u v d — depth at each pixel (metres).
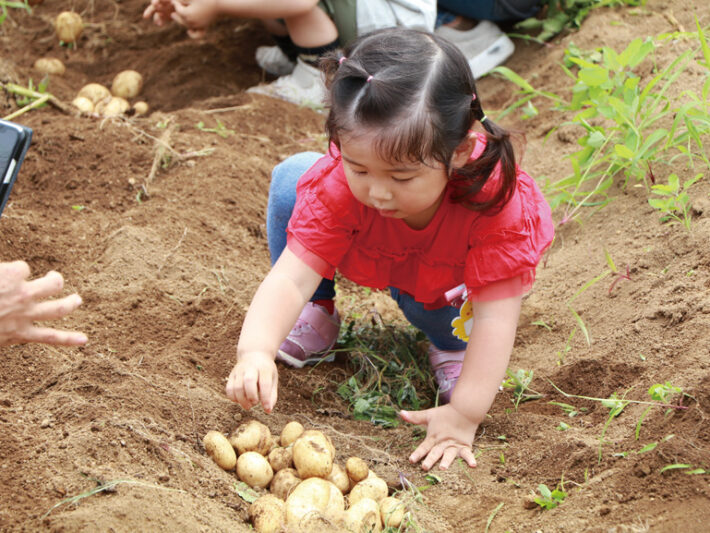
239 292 2.95
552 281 3.05
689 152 2.96
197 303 2.83
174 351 2.57
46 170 3.47
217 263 3.09
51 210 3.29
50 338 1.70
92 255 3.04
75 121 3.81
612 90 3.40
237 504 1.93
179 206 3.36
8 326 1.64
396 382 2.66
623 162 3.27
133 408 2.15
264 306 2.15
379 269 2.32
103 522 1.69
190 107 4.29
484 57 4.46
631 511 1.84
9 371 2.31
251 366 2.05
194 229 3.24
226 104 4.23
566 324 2.80
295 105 4.32
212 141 3.82
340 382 2.64
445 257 2.24
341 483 2.04
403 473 2.18
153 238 3.10
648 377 2.33
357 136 1.86
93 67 4.68
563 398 2.46
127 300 2.79
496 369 2.17
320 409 2.47
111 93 4.42
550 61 4.37
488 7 4.46
